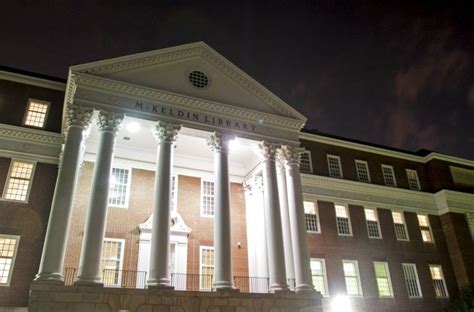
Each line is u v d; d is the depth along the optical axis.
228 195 23.08
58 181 19.61
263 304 21.08
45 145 25.62
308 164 33.56
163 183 21.47
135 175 28.41
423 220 36.22
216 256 21.67
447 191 36.81
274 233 23.52
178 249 27.39
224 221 22.33
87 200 26.17
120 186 27.77
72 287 17.62
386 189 35.56
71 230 25.08
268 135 26.03
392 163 37.72
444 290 33.59
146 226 26.84
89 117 21.47
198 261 27.70
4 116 25.36
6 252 22.59
